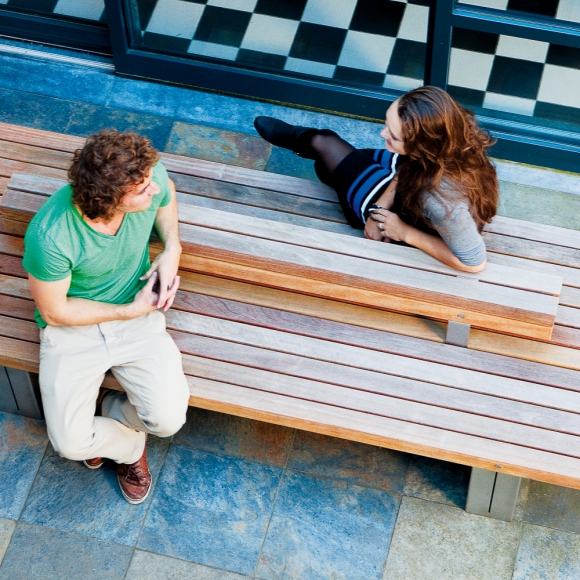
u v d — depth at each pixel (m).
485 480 2.96
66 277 2.48
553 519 3.11
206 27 4.19
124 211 2.40
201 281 3.00
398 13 4.25
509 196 3.94
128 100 4.18
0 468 3.18
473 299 2.73
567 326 2.89
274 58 4.14
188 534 3.06
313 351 2.85
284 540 3.06
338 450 3.26
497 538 3.07
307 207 3.21
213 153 4.02
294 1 4.27
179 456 3.23
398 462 3.24
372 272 2.79
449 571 3.00
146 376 2.71
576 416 2.72
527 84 3.99
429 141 2.51
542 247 3.06
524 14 3.61
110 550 3.03
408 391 2.78
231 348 2.86
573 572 3.00
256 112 4.17
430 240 2.78
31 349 2.86
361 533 3.08
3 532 3.05
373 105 4.10
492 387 2.78
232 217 2.93
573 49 3.87
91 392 2.71
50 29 4.27
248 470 3.21
